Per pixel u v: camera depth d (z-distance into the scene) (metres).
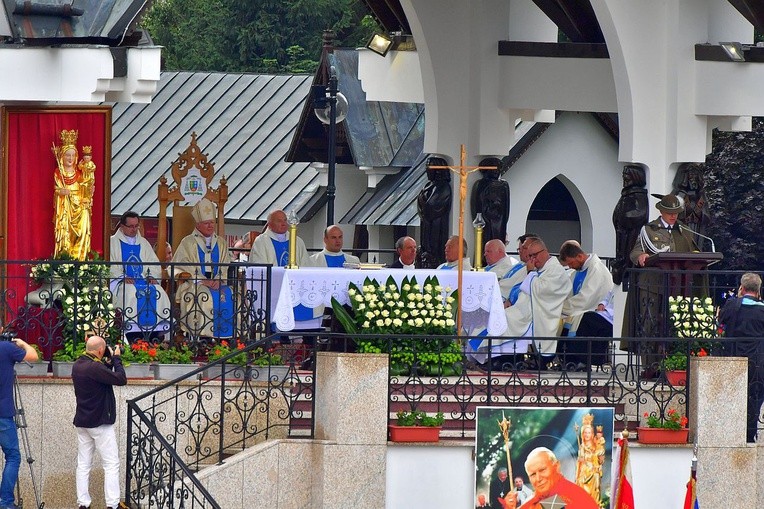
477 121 66.81
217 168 111.81
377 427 47.72
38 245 51.69
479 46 66.62
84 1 51.12
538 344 53.72
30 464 47.62
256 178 109.94
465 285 51.75
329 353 48.00
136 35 52.34
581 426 48.72
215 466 46.84
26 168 51.50
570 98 66.06
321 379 48.44
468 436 48.66
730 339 49.94
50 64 50.28
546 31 67.75
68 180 51.53
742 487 49.50
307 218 105.12
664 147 56.38
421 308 49.66
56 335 49.75
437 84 67.31
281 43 134.62
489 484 48.12
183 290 53.22
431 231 67.31
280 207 106.69
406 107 103.06
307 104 99.44
